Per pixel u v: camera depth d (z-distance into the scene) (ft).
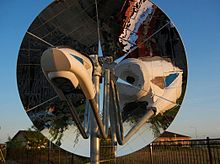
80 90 8.73
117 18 17.24
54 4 16.26
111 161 23.82
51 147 43.96
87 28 17.17
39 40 16.75
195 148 29.58
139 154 35.29
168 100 15.55
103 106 11.27
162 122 15.46
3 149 58.13
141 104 15.56
